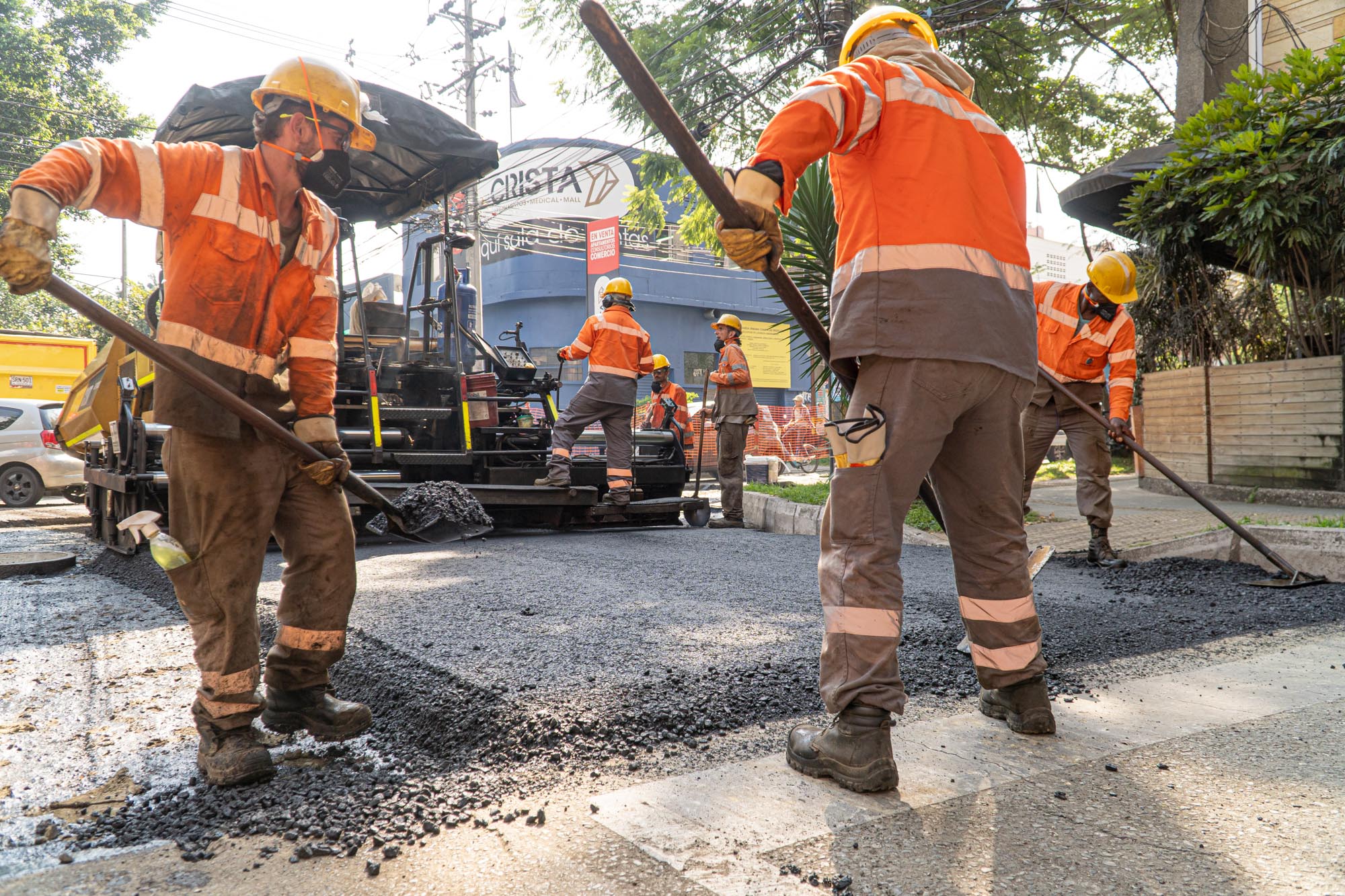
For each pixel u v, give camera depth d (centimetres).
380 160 722
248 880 155
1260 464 787
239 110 583
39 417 1188
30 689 284
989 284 209
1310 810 180
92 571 551
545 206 2855
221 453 204
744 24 1379
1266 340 859
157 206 194
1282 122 696
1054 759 212
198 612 207
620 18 1548
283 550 233
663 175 1614
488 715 234
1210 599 417
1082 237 1421
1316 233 699
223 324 204
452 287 745
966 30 1251
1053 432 538
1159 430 911
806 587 438
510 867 158
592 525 806
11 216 166
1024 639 230
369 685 273
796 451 2106
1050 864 158
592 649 302
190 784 203
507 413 812
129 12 2739
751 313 3006
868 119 202
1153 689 272
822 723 242
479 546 636
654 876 154
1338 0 863
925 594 418
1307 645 330
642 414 1509
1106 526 521
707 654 298
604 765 211
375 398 685
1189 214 798
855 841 168
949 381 204
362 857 164
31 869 160
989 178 216
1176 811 180
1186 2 962
